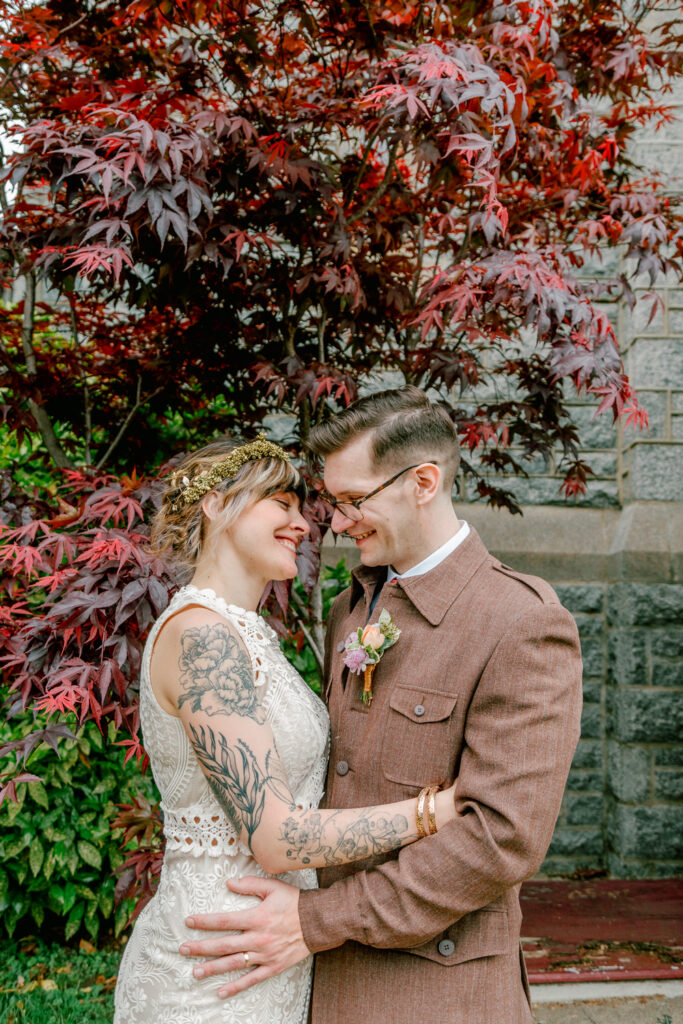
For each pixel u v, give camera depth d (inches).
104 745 124.3
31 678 73.3
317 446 57.2
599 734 169.3
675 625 162.1
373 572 64.6
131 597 67.9
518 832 45.9
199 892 52.3
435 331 115.1
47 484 136.3
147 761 76.7
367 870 52.0
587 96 111.3
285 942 49.9
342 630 65.4
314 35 95.7
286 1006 53.6
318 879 57.6
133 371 116.9
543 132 102.3
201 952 50.6
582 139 107.9
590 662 170.9
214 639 51.6
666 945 127.0
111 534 75.2
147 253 89.7
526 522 172.9
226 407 129.7
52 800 125.3
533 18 87.6
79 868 127.9
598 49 103.7
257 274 103.2
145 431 128.4
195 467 59.5
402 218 109.1
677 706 160.6
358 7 88.9
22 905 123.6
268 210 94.4
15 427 105.3
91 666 70.4
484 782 47.5
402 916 47.6
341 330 105.0
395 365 119.4
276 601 86.4
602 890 151.3
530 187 117.0
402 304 104.5
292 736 55.0
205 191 81.0
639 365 168.1
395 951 51.3
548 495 174.6
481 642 51.5
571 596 171.3
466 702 51.3
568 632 50.4
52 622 73.7
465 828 47.1
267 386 108.2
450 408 102.1
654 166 165.0
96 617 71.2
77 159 78.2
